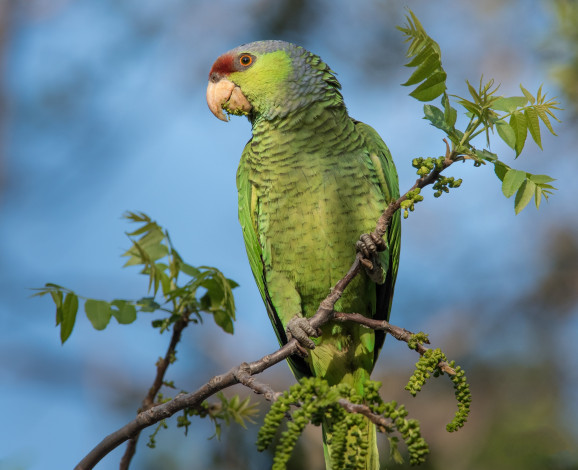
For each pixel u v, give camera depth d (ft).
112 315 24.58
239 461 37.42
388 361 50.96
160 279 26.61
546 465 34.35
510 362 48.03
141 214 27.02
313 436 37.22
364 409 15.24
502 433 40.01
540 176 20.39
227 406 24.72
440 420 44.34
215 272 26.25
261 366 20.95
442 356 18.94
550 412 41.57
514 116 20.01
